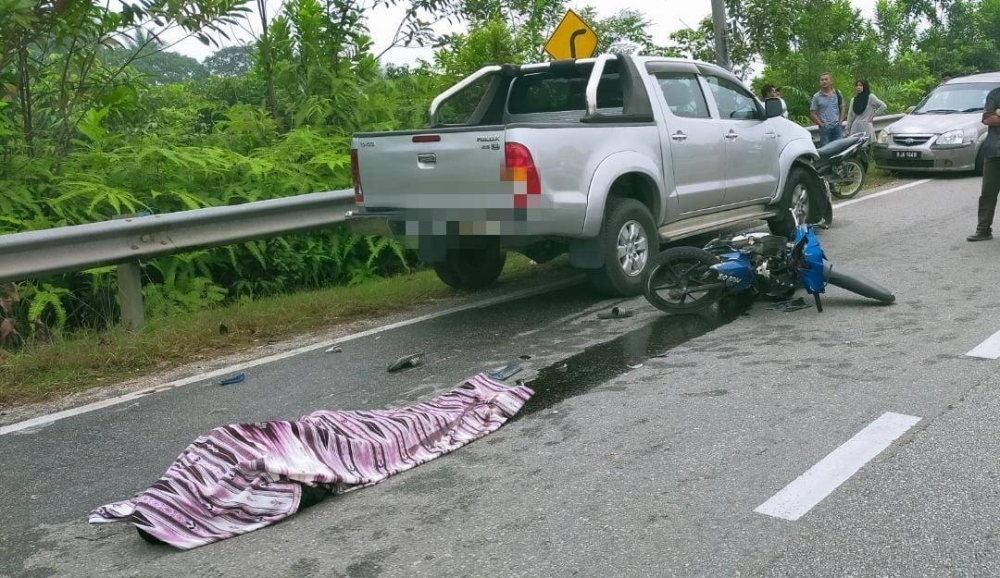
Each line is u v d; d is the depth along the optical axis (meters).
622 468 4.25
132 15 9.33
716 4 14.89
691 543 3.50
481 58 14.36
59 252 6.86
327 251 9.81
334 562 3.55
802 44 20.70
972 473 3.94
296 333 7.52
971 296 7.11
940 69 30.59
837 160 12.80
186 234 7.70
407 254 10.45
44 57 9.56
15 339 7.40
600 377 5.73
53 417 5.62
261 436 4.20
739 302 7.54
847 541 3.44
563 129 7.20
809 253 6.88
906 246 9.41
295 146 10.93
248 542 3.76
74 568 3.65
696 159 8.59
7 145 9.17
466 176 7.13
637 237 8.02
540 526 3.72
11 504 4.34
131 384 6.29
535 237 7.50
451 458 4.55
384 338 7.16
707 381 5.47
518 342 6.77
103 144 10.13
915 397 4.91
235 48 13.82
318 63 12.53
